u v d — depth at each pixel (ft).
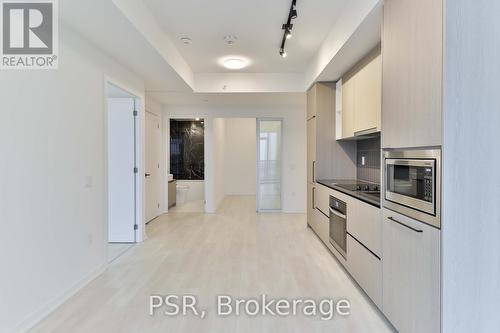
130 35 8.82
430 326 5.19
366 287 8.04
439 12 4.94
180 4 9.02
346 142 14.26
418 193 5.56
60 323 6.97
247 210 21.94
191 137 29.76
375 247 7.43
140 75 13.29
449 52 4.83
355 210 8.89
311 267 10.47
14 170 6.50
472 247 4.91
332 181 13.74
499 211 4.92
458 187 4.88
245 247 12.82
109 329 6.72
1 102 6.22
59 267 7.93
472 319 4.92
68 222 8.35
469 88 4.90
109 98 13.71
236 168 30.76
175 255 11.79
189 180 29.63
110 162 13.76
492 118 4.93
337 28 10.04
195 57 13.85
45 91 7.45
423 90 5.41
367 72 10.12
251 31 11.02
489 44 4.92
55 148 7.81
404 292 6.03
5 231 6.26
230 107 20.92
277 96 17.54
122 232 13.70
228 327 6.81
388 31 6.77
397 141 6.37
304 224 17.30
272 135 21.30
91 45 9.48
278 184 21.49
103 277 9.64
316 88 14.14
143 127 14.05
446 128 4.86
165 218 18.99
